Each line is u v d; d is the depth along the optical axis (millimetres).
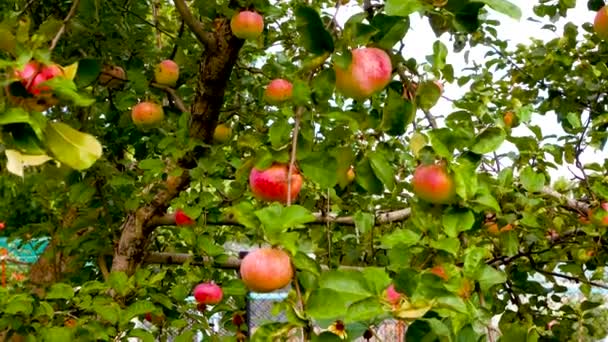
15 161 1191
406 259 1669
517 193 2307
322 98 1434
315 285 1298
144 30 3510
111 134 3369
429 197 1536
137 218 3301
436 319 1308
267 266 1263
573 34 3297
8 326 2178
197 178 2746
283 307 1292
